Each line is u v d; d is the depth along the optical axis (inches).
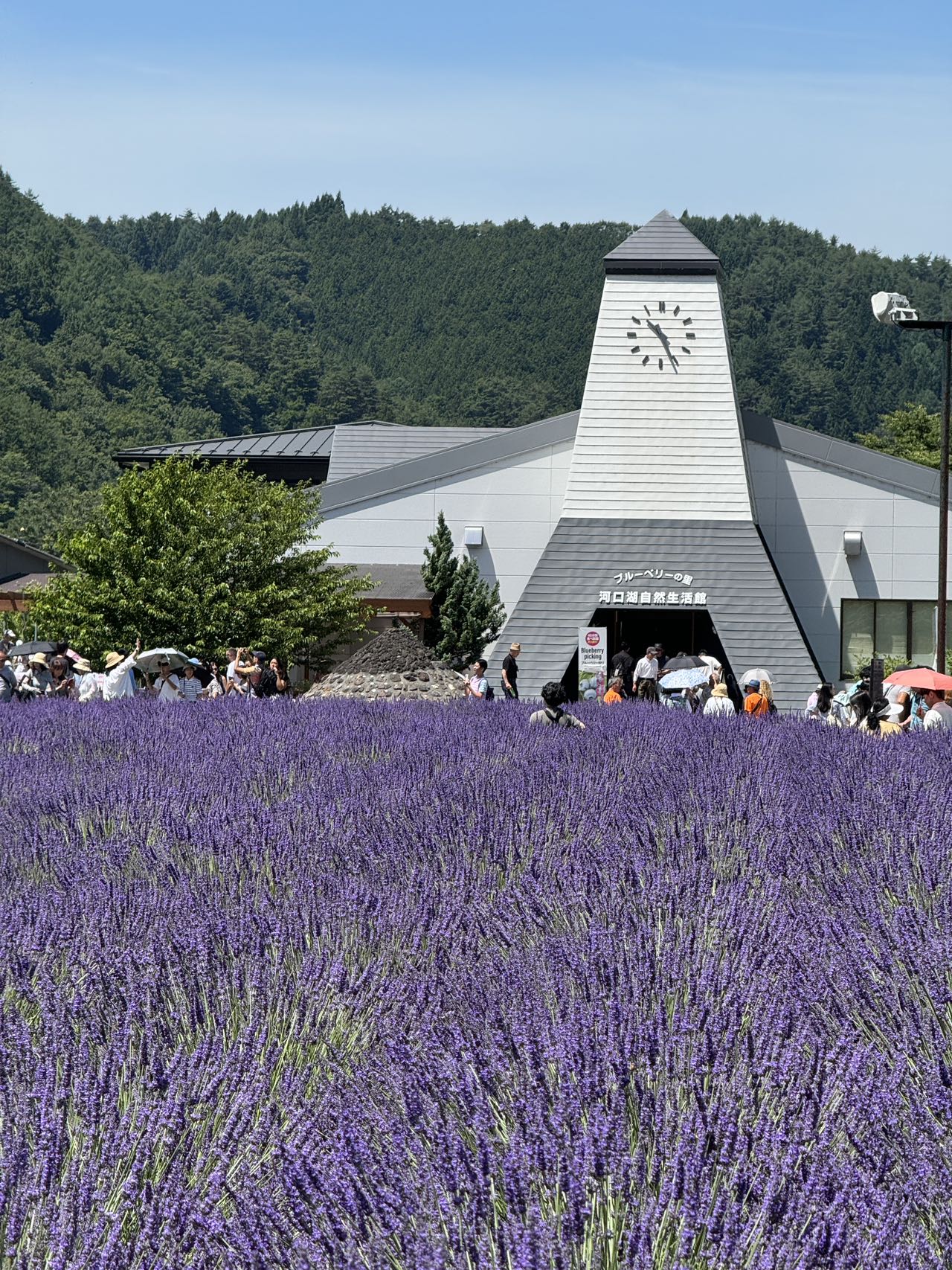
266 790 795.4
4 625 3400.6
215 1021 370.9
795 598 3341.5
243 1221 250.2
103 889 508.4
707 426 3189.0
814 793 733.3
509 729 1136.8
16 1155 271.4
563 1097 284.7
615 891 497.0
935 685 1541.6
